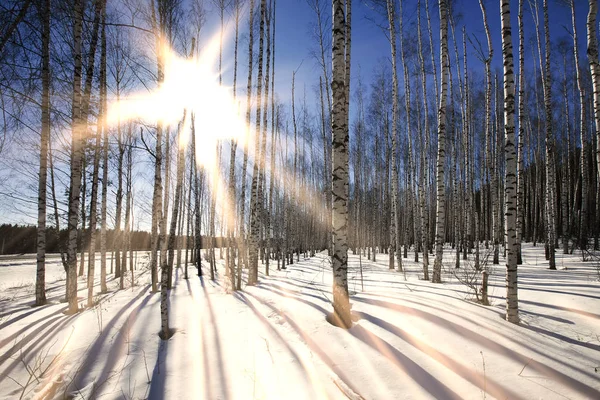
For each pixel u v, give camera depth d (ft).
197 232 47.16
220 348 14.23
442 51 26.50
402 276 33.73
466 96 49.26
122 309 21.34
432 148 62.44
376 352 12.61
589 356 11.88
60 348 14.74
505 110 16.35
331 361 12.19
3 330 17.99
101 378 12.11
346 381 10.99
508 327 14.43
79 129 21.68
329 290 24.66
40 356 14.05
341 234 15.78
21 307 26.71
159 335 16.05
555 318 15.51
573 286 21.76
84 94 21.83
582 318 15.23
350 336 14.02
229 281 36.17
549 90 39.65
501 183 65.05
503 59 16.63
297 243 76.23
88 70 21.63
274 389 10.78
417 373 11.21
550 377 10.77
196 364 12.91
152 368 12.73
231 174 38.40
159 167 18.37
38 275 27.53
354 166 75.92
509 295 15.16
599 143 20.36
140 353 14.05
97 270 70.79
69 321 18.93
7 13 12.34
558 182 75.77
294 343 13.87
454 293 20.99
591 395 9.82
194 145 44.96
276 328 15.81
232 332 15.97
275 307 19.48
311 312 17.37
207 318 18.56
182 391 11.05
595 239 50.14
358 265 50.24
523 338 13.38
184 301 23.75
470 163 53.62
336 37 16.51
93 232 27.07
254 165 33.63
